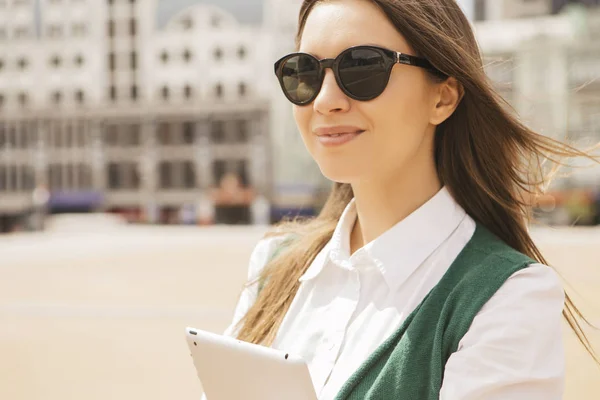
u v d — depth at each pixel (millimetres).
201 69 51000
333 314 1190
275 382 1032
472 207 1280
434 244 1144
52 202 50750
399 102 1115
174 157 50594
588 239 21328
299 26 1262
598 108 19406
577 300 8742
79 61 52250
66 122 51312
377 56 1095
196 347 1138
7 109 51875
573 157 1295
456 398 947
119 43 51969
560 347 1003
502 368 944
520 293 993
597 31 42562
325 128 1141
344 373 1110
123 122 51031
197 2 50969
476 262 1084
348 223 1298
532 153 1264
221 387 1121
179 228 40500
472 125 1229
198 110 50031
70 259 17875
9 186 51562
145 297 10609
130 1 51750
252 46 50312
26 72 52531
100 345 7340
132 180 51062
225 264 16078
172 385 5719
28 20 52438
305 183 48188
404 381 1006
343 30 1127
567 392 4828
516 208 1270
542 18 45469
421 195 1221
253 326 1341
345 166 1140
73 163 51312
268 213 48469
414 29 1103
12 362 6664
